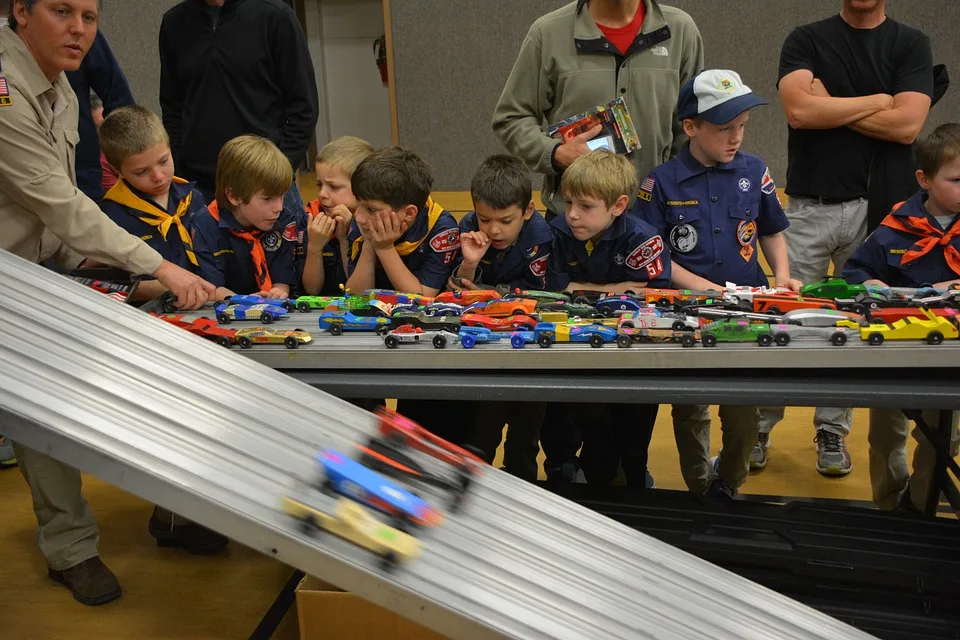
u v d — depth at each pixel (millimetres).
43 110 2027
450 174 5574
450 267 2447
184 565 2510
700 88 2363
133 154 2469
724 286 2529
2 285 1128
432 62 5320
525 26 5141
